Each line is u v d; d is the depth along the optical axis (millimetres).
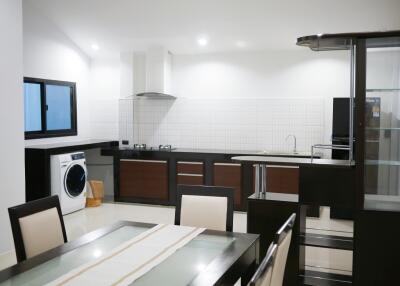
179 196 3074
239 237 2559
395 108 3320
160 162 6520
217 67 6824
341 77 6285
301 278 3506
